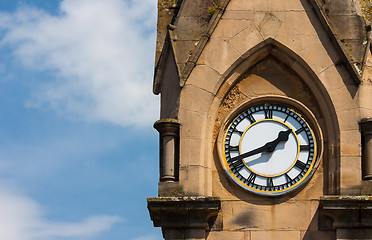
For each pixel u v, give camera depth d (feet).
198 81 176.14
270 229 172.76
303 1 177.78
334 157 173.78
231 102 176.76
